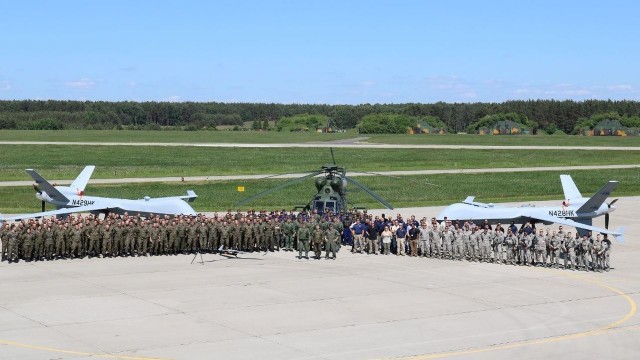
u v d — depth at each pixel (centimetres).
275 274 3288
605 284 3183
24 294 2822
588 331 2439
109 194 6775
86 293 2855
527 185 7969
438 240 3750
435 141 16312
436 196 7044
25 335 2297
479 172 9231
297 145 14075
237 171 9138
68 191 4575
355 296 2880
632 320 2581
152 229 3681
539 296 2931
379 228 3866
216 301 2764
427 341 2302
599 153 12375
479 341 2311
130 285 3011
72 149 12206
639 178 8819
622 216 5794
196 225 3741
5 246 3481
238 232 3800
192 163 10300
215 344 2238
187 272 3300
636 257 3931
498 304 2788
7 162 10019
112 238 3641
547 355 2181
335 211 4191
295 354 2156
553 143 15525
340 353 2172
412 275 3312
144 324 2441
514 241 3609
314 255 3809
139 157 11100
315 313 2614
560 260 3775
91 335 2306
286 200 6656
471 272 3406
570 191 4559
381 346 2244
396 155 11788
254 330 2391
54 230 3534
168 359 2094
